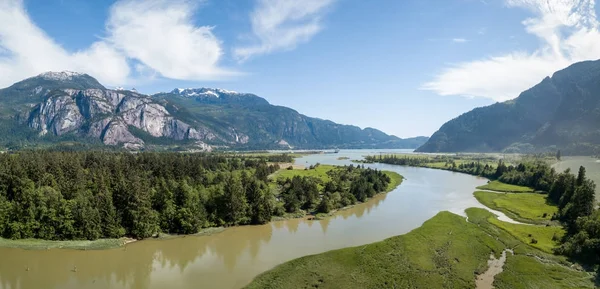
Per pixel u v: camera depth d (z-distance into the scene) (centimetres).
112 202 9844
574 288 6831
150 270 7738
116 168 14800
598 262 7694
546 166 19475
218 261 8256
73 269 7712
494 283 7012
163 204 10550
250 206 11656
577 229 9181
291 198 13025
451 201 15375
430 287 6794
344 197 14512
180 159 19112
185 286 6944
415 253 8244
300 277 7138
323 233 10512
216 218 11069
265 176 17538
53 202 9425
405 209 13775
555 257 8288
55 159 14788
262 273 7475
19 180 10388
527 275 7319
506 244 9231
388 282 6938
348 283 6894
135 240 9625
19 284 6969
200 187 12331
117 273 7575
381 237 10050
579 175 12725
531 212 12650
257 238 10031
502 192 17488
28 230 9100
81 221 9306
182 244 9475
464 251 8488
